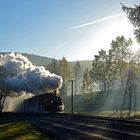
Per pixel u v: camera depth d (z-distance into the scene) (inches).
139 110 3619.6
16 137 1277.1
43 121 1875.0
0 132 1628.9
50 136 1157.1
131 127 1117.7
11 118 2748.5
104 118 1557.6
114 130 1070.4
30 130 1508.4
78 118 1806.1
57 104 2930.6
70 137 1008.9
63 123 1593.3
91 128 1213.1
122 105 3725.4
